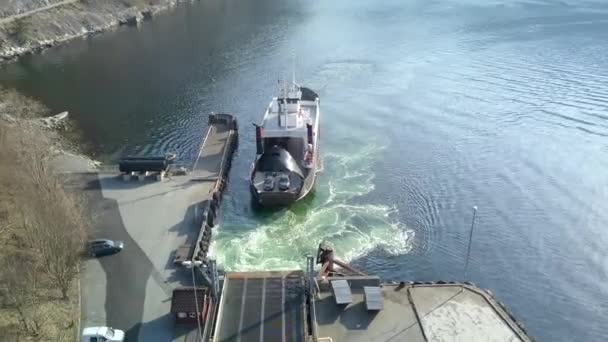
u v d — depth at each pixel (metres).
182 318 60.94
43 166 83.62
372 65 152.75
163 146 113.56
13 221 76.69
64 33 194.00
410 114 121.69
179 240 77.38
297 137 97.88
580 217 85.19
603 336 65.50
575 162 99.31
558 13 192.62
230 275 67.25
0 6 189.75
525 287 72.75
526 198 90.31
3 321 60.62
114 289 67.31
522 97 125.94
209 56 168.62
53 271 65.56
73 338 59.69
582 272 74.81
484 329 59.25
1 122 96.50
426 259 77.88
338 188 95.56
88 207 85.75
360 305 62.72
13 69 165.25
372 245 80.62
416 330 59.28
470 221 85.62
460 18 194.62
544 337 65.62
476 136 110.62
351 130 115.69
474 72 142.75
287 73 150.12
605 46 154.50
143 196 89.44
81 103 136.88
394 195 93.00
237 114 127.81
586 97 123.75
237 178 101.50
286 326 59.12
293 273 67.75
